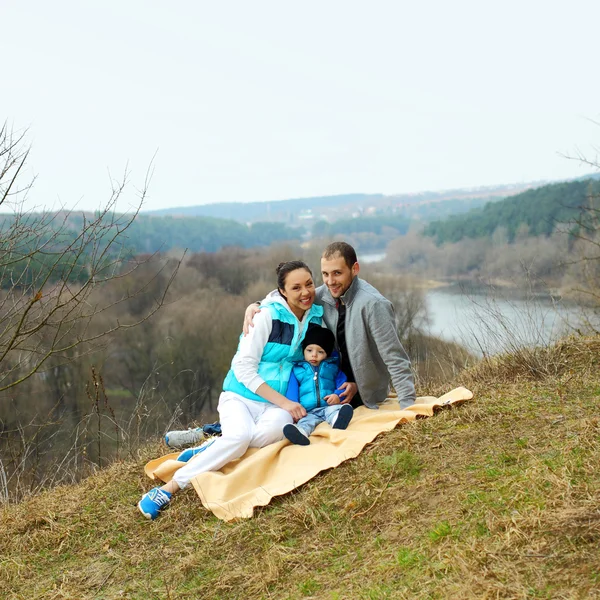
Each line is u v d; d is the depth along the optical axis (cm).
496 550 248
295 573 288
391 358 415
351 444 374
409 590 243
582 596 212
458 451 350
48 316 476
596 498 261
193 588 300
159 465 423
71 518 394
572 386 432
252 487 369
